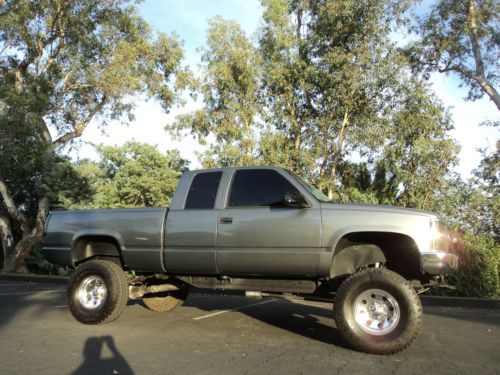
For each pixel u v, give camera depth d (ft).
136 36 71.15
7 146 60.23
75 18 68.18
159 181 72.38
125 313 27.14
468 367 16.12
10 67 69.67
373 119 50.03
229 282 21.76
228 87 52.95
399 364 16.38
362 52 48.49
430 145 48.62
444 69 62.44
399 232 18.12
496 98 59.06
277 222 19.72
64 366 16.17
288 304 31.89
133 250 22.72
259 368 15.87
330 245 18.81
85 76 69.62
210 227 20.95
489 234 44.47
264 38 53.78
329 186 50.11
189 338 20.47
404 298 17.22
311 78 51.85
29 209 75.72
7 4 64.95
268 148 50.57
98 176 74.54
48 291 41.45
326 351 18.15
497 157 52.37
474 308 31.81
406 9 48.75
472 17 58.39
